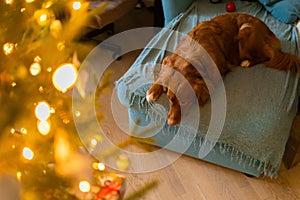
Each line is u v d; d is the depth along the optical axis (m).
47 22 0.74
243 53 1.81
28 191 0.70
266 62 1.78
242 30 1.81
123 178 0.97
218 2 2.23
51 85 0.76
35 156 0.75
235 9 2.18
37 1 0.72
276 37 1.90
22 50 0.70
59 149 0.76
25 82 0.69
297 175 1.77
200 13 2.15
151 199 1.65
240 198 1.67
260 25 1.85
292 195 1.69
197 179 1.74
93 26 2.10
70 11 0.78
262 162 1.58
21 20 0.69
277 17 2.12
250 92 1.66
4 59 0.68
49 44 0.74
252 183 1.73
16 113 0.64
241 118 1.56
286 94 1.66
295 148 1.74
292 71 1.76
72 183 0.78
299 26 2.01
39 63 0.73
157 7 2.50
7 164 0.71
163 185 1.71
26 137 0.74
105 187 0.91
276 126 1.54
